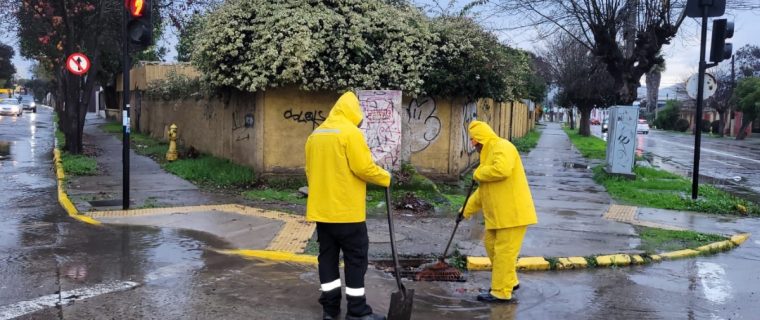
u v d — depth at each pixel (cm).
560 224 923
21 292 555
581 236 840
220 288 580
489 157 564
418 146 1298
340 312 522
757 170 2031
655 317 536
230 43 1157
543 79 4225
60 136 2455
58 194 1105
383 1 1276
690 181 1512
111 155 1803
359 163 477
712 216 1055
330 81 1170
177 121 2038
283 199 1072
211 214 923
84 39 1923
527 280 646
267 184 1210
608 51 1753
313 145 493
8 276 604
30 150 1980
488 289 606
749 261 755
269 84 1164
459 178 1342
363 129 1180
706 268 714
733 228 949
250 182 1221
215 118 1582
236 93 1358
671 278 668
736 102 4709
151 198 1067
